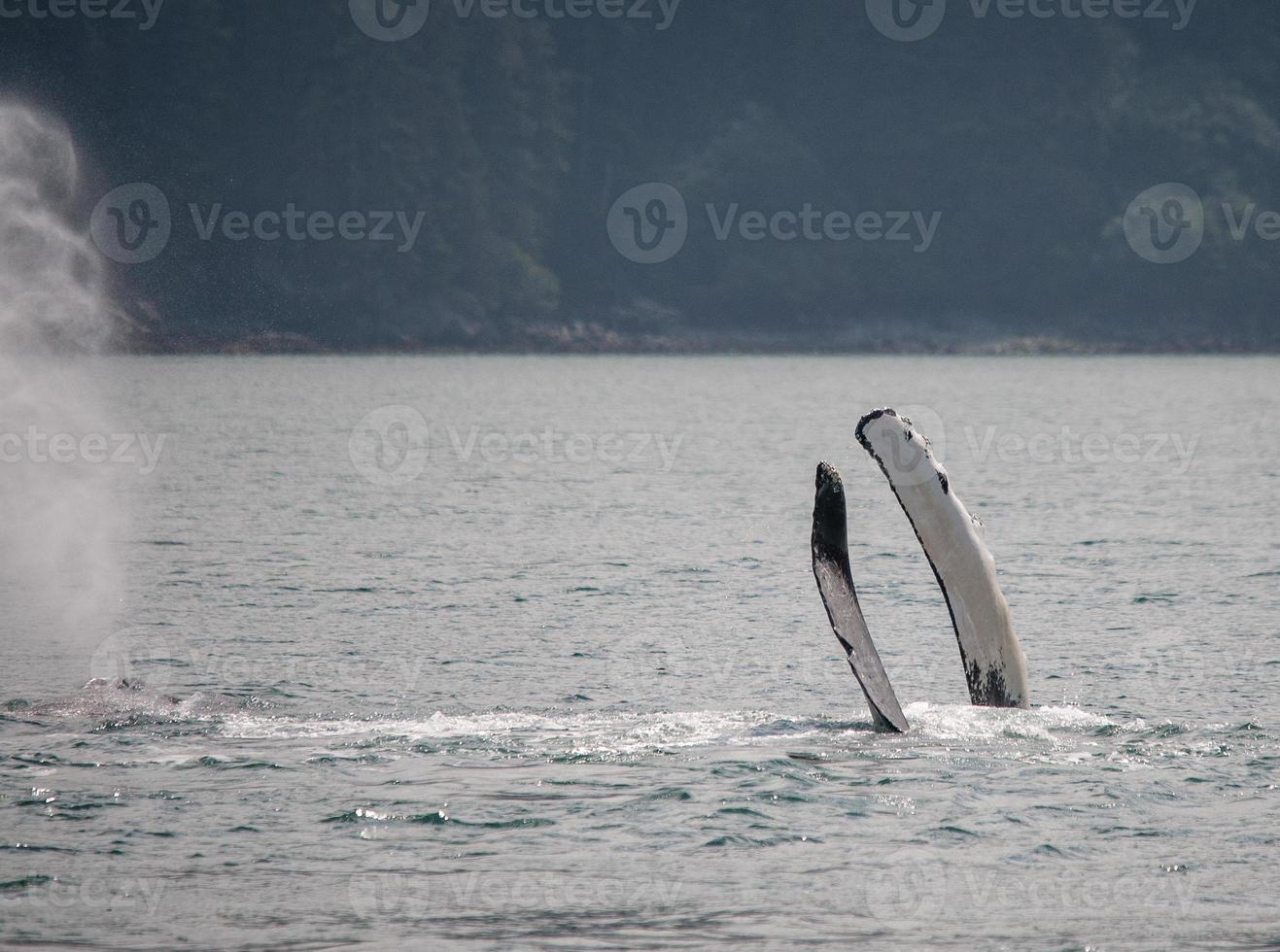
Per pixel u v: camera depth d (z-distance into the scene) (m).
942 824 37.66
